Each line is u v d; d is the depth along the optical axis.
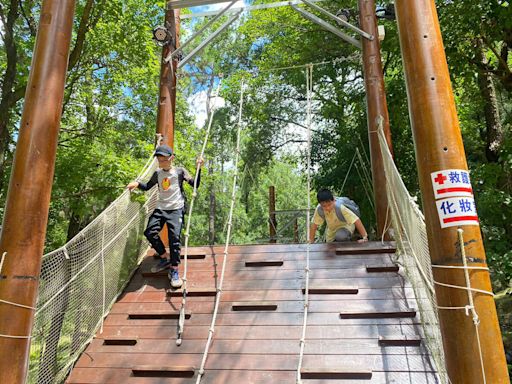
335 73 14.23
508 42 9.22
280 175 28.89
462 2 8.50
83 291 4.02
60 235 15.32
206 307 4.24
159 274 4.86
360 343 3.61
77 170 10.31
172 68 6.86
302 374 3.37
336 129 14.63
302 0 6.77
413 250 3.90
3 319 2.77
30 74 3.23
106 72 11.52
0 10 9.22
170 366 3.60
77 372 3.69
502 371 2.26
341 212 5.21
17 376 2.74
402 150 12.22
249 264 4.77
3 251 2.89
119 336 4.00
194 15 7.39
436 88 2.69
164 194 4.84
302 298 4.18
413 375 3.28
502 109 12.96
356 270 4.48
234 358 3.64
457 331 2.34
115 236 4.66
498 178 9.21
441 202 2.50
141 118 12.77
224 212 27.38
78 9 10.01
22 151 3.06
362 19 6.59
